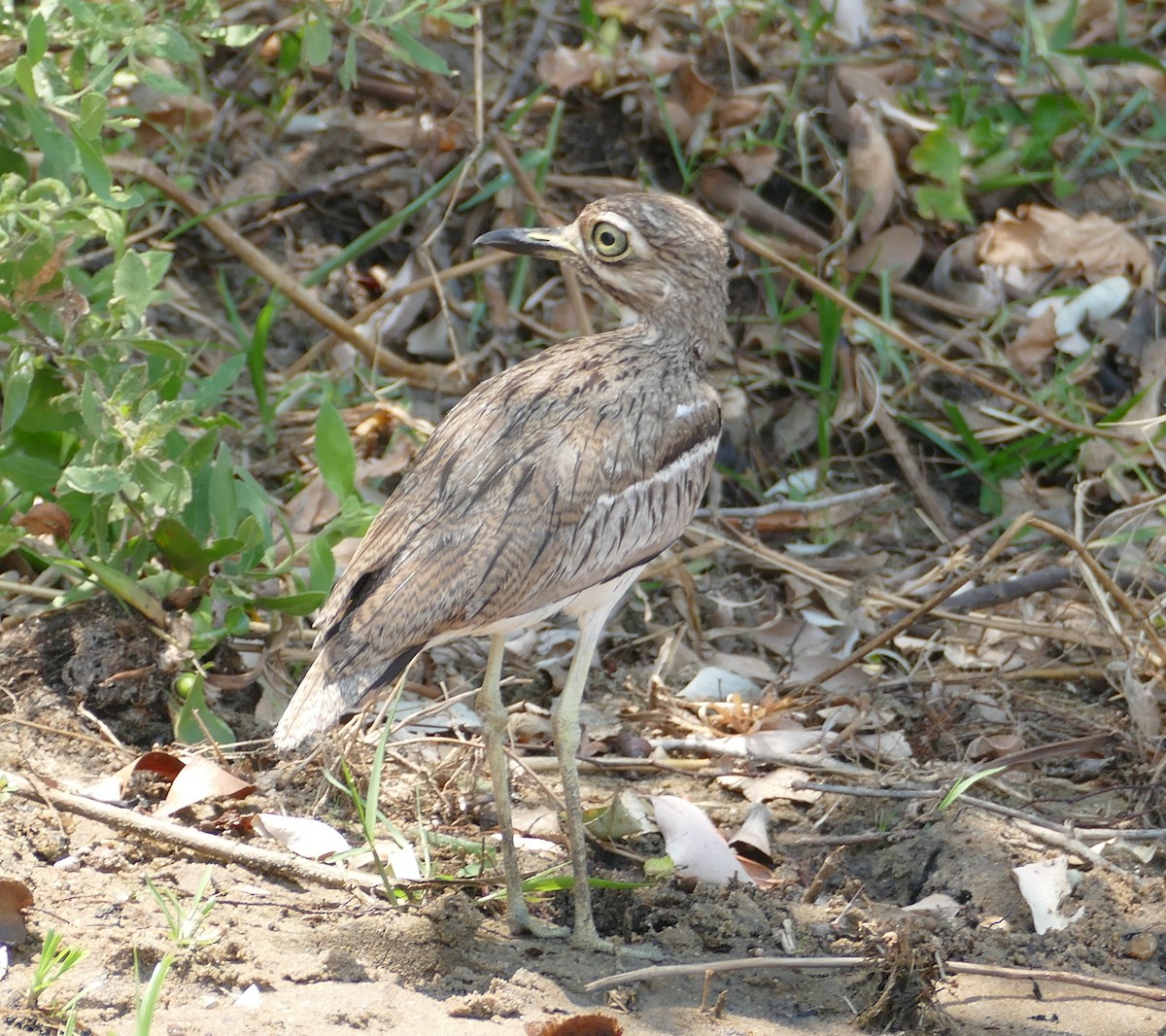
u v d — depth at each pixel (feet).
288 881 25.85
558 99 46.57
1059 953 26.58
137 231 43.52
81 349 30.94
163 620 30.55
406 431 39.99
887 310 42.37
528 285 44.98
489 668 27.12
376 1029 22.04
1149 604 36.42
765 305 43.75
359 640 24.47
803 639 37.32
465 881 26.73
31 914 23.16
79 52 31.45
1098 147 47.01
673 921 27.09
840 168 44.60
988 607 37.88
